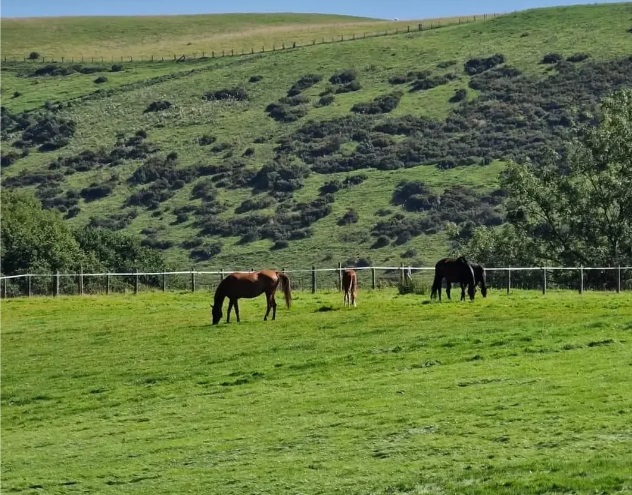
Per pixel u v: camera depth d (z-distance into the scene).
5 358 30.28
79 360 29.36
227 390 23.81
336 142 102.75
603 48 116.31
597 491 13.52
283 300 39.66
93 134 116.50
